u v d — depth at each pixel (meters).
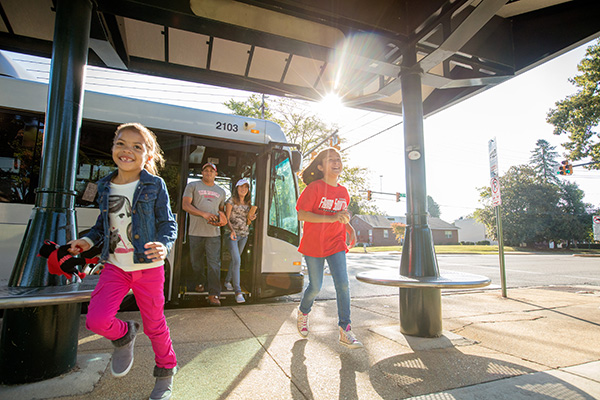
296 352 2.86
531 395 2.14
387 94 4.46
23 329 2.11
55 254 1.86
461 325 3.87
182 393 2.10
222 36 3.51
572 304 5.29
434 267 3.32
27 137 4.36
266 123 5.57
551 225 44.75
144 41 4.16
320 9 3.38
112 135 4.71
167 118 4.96
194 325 3.67
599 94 20.73
